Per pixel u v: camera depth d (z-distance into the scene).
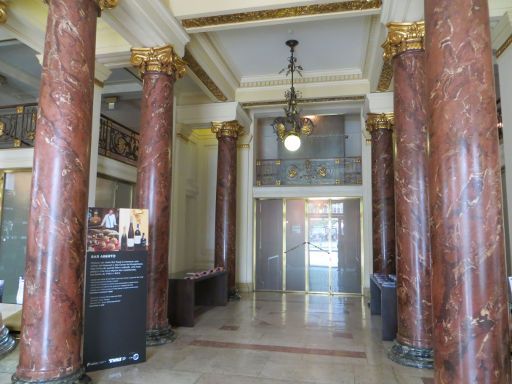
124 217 4.52
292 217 11.05
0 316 5.17
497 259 2.96
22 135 8.20
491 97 3.18
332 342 5.55
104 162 8.55
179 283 6.58
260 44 7.55
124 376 4.11
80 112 3.88
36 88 10.65
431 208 3.33
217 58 7.89
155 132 5.73
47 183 3.69
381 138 8.57
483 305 2.90
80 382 3.62
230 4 5.72
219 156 9.57
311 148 12.01
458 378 2.90
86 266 4.24
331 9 5.64
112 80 9.73
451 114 3.20
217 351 5.06
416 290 4.73
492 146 3.11
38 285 3.57
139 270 4.59
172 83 6.03
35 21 5.75
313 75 8.88
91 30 4.11
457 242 3.04
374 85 8.22
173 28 5.96
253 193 11.09
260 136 12.11
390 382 4.03
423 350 4.57
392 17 5.05
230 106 9.47
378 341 5.61
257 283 10.95
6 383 3.83
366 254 10.20
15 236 7.73
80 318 3.78
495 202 3.03
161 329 5.50
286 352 5.04
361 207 10.68
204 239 11.58
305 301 9.19
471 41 3.23
